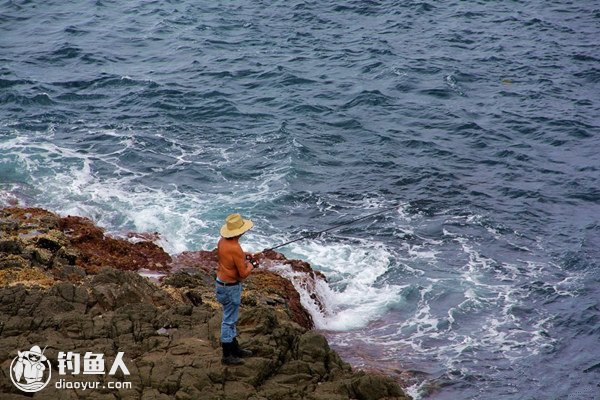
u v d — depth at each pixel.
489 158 40.91
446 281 30.22
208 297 25.00
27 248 26.17
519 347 26.58
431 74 51.59
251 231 32.72
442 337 27.06
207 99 46.78
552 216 35.53
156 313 21.02
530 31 59.88
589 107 47.50
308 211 34.84
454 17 62.56
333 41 57.34
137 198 34.84
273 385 18.62
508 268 31.25
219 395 17.81
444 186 37.62
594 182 38.66
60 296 21.58
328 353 19.98
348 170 38.91
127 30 59.06
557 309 28.69
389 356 25.92
